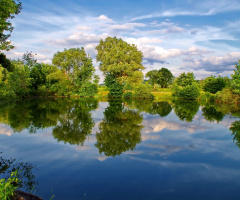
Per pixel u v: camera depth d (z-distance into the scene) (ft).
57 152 29.94
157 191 19.06
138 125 51.11
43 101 118.83
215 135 41.29
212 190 19.44
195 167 24.91
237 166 25.44
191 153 30.14
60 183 20.35
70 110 78.64
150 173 22.97
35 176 21.85
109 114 69.72
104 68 182.39
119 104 108.58
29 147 32.27
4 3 36.45
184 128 47.96
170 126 50.11
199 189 19.58
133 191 18.97
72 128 46.65
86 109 83.10
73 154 29.12
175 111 80.12
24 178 21.34
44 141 35.76
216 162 26.68
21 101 114.01
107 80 175.73
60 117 61.41
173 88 173.78
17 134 40.37
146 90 164.66
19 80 131.85
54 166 24.62
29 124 49.98
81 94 179.42
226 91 125.18
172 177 22.07
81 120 57.16
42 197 17.67
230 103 121.49
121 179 21.39
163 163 26.03
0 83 105.91
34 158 27.35
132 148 32.32
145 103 117.50
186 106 101.19
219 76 180.55
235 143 35.76
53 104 101.40
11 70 72.23
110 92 171.53
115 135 40.78
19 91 134.41
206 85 184.85
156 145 34.09
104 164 25.38
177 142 36.14
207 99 148.05
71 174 22.44
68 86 182.09
